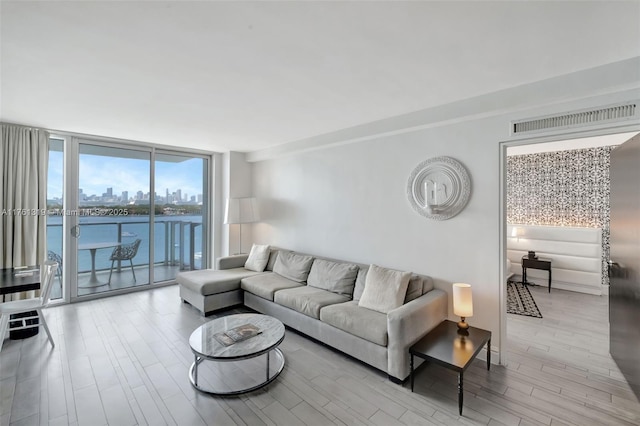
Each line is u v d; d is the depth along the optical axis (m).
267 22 1.62
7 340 3.06
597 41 1.79
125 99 2.79
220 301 3.87
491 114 2.67
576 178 5.26
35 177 3.78
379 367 2.48
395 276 2.93
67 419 1.96
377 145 3.64
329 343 2.90
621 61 2.02
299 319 3.22
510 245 5.78
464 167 2.90
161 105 2.96
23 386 2.30
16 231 3.65
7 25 1.62
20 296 3.68
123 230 4.71
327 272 3.66
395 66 2.14
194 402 2.15
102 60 2.04
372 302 2.92
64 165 4.18
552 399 2.20
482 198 2.80
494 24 1.63
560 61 2.04
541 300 4.59
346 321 2.71
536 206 5.64
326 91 2.60
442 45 1.85
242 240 5.63
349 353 2.71
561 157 5.40
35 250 3.78
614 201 2.68
